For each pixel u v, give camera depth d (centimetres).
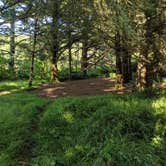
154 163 812
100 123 960
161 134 915
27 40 2548
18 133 1052
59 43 2425
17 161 911
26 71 2930
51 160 880
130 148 841
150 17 1156
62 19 1653
